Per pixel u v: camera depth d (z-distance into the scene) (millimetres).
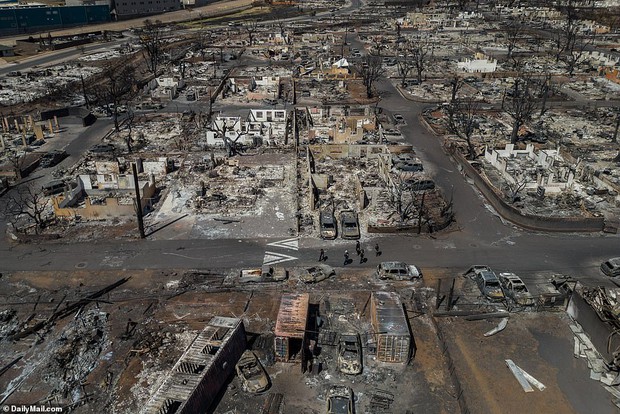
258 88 121438
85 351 39469
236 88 118312
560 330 42281
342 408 33438
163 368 37781
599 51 161250
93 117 96938
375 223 58125
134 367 37938
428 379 37188
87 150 81688
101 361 38562
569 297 43906
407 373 37719
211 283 47812
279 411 34156
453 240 55312
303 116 96938
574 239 55500
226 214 60469
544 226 56812
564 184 65312
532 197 64438
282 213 60750
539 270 49969
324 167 74125
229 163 75375
